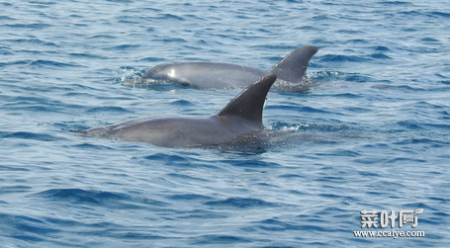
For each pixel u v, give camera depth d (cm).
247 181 2250
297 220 1903
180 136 2708
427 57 5069
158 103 3478
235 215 1928
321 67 4731
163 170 2323
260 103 2900
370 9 7131
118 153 2498
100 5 6694
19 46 4775
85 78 3988
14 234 1706
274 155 2598
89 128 2917
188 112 3331
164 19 6106
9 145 2538
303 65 4203
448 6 7419
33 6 6419
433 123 3238
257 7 7050
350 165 2497
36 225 1767
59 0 6869
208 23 6066
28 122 2934
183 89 3897
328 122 3222
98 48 4928
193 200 2033
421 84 4166
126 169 2297
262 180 2269
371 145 2783
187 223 1856
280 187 2194
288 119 3256
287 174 2350
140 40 5250
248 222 1872
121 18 6034
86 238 1720
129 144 2623
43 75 3959
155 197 2031
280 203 2034
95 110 3259
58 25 5612
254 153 2617
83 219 1834
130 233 1767
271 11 6844
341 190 2189
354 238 1802
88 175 2189
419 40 5703
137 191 2067
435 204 2075
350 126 3123
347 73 4450
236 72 4097
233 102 2877
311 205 2031
